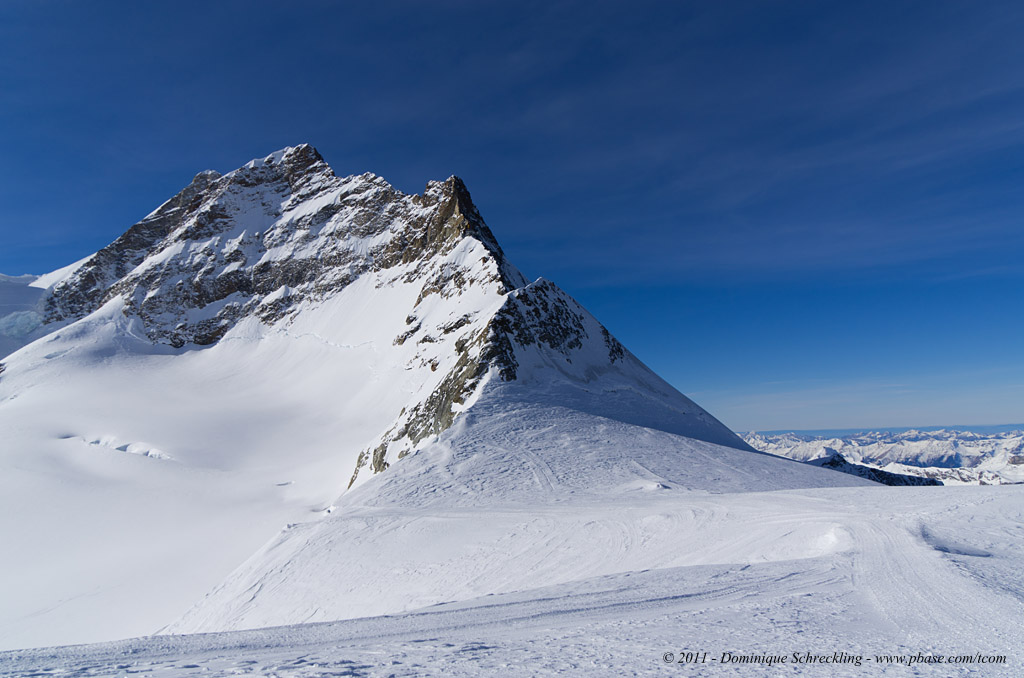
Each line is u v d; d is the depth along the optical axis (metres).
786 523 20.48
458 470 41.25
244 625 24.12
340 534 30.47
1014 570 11.86
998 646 7.57
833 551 15.45
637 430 51.78
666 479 39.31
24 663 8.80
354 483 61.59
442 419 56.94
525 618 10.80
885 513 19.52
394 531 29.66
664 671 6.89
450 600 19.83
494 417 51.28
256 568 29.75
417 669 7.50
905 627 8.59
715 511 24.64
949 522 16.67
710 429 65.50
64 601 42.81
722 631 8.77
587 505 30.80
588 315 83.12
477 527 28.23
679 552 19.62
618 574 15.45
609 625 9.71
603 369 72.44
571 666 7.27
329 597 24.12
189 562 47.81
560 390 61.00
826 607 9.97
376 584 24.08
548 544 23.95
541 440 46.91
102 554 52.47
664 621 9.70
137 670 8.21
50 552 53.75
